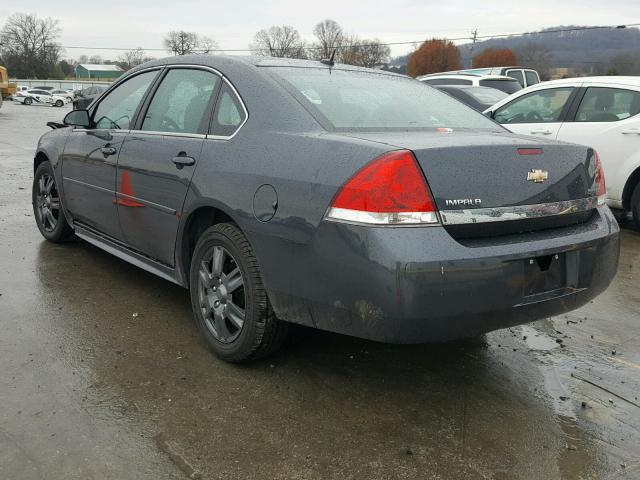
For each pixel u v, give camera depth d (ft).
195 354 11.07
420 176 8.26
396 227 8.14
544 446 8.68
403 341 8.35
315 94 10.65
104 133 14.08
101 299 13.57
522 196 9.07
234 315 10.52
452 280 8.17
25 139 52.95
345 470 8.00
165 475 7.74
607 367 11.28
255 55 12.54
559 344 12.27
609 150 21.71
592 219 10.34
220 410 9.27
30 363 10.43
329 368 10.75
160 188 11.86
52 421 8.76
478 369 10.97
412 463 8.20
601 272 10.08
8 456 7.94
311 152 9.17
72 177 15.51
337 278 8.53
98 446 8.25
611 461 8.39
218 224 10.61
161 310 13.09
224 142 10.67
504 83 43.01
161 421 8.91
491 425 9.17
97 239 15.15
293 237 9.02
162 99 12.87
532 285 8.98
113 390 9.70
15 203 24.11
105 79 333.83
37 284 14.34
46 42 326.03
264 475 7.84
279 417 9.15
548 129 23.39
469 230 8.60
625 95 21.74
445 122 11.34
